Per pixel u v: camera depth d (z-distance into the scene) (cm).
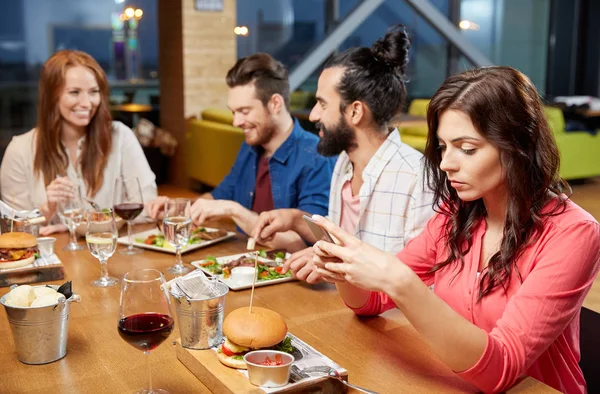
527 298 123
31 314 125
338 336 141
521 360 118
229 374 116
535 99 126
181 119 679
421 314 117
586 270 125
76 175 263
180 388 118
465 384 120
